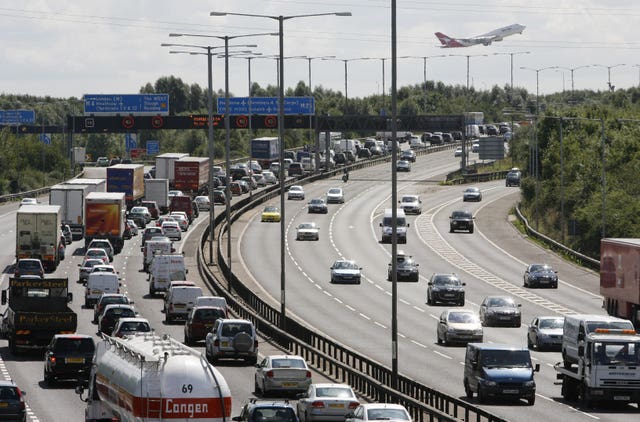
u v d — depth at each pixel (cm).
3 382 9688
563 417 11069
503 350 12044
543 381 13700
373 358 15112
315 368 14288
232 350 14388
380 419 9038
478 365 12031
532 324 16325
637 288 15538
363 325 18462
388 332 17738
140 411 7388
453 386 13000
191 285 18988
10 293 15562
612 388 11581
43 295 15612
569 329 12500
